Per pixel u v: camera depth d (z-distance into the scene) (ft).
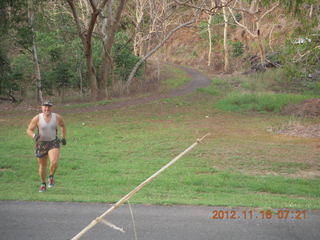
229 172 29.58
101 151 37.55
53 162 20.63
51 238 13.55
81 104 75.82
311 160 33.65
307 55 52.49
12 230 14.34
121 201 9.37
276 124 54.65
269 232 14.15
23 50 89.86
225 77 125.39
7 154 35.42
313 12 60.13
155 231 14.19
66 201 18.62
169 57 216.13
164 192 22.67
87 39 80.64
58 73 87.61
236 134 47.32
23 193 21.08
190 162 32.94
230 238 13.50
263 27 159.22
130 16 141.38
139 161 33.35
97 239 13.39
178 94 89.40
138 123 56.29
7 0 62.85
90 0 73.05
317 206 18.11
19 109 72.18
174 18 151.12
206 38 196.65
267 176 28.30
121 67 109.19
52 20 91.50
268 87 102.32
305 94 90.94
